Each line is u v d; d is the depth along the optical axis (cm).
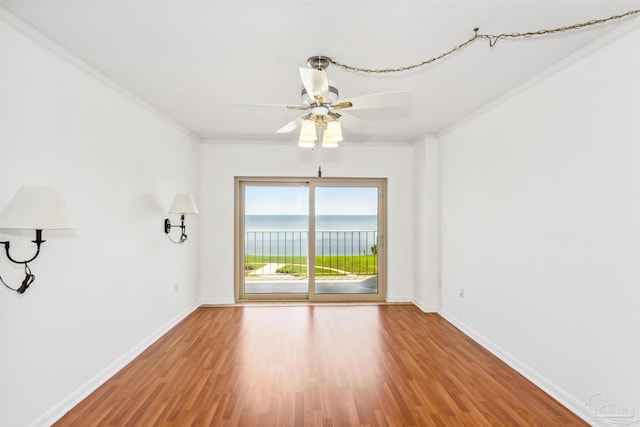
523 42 209
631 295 188
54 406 213
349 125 263
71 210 229
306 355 312
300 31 196
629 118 189
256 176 492
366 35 200
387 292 504
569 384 229
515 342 287
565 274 233
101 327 260
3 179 180
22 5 173
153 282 344
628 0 168
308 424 211
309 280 509
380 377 271
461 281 382
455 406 231
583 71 218
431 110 344
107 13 180
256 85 278
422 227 457
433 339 353
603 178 205
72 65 228
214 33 199
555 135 242
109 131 270
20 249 191
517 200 284
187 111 351
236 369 284
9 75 183
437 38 204
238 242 499
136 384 259
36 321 201
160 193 359
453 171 402
